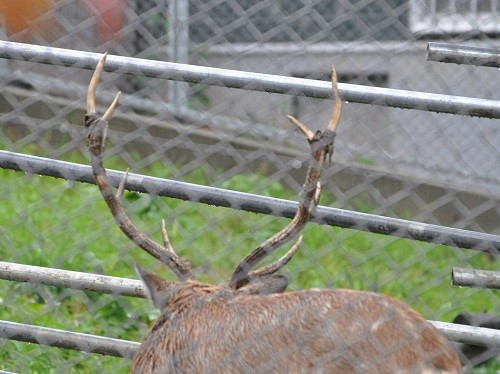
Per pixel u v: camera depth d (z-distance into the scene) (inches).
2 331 605.0
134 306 798.5
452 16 773.3
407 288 925.2
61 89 1000.9
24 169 590.9
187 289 541.6
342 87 577.6
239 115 1063.6
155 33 905.5
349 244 1005.8
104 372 690.8
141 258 940.0
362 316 488.4
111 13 854.5
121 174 596.1
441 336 489.4
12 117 718.5
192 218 1039.6
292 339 489.7
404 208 967.0
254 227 641.6
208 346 505.7
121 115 1000.2
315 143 533.0
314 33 1027.3
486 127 1017.5
